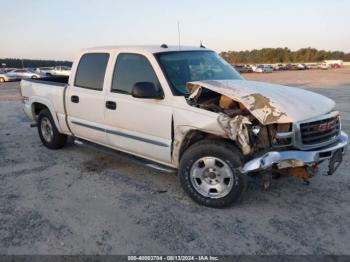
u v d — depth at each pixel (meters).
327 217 3.58
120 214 3.69
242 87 3.86
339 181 4.53
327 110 3.79
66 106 5.40
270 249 3.03
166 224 3.47
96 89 4.86
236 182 3.57
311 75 41.47
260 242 3.13
